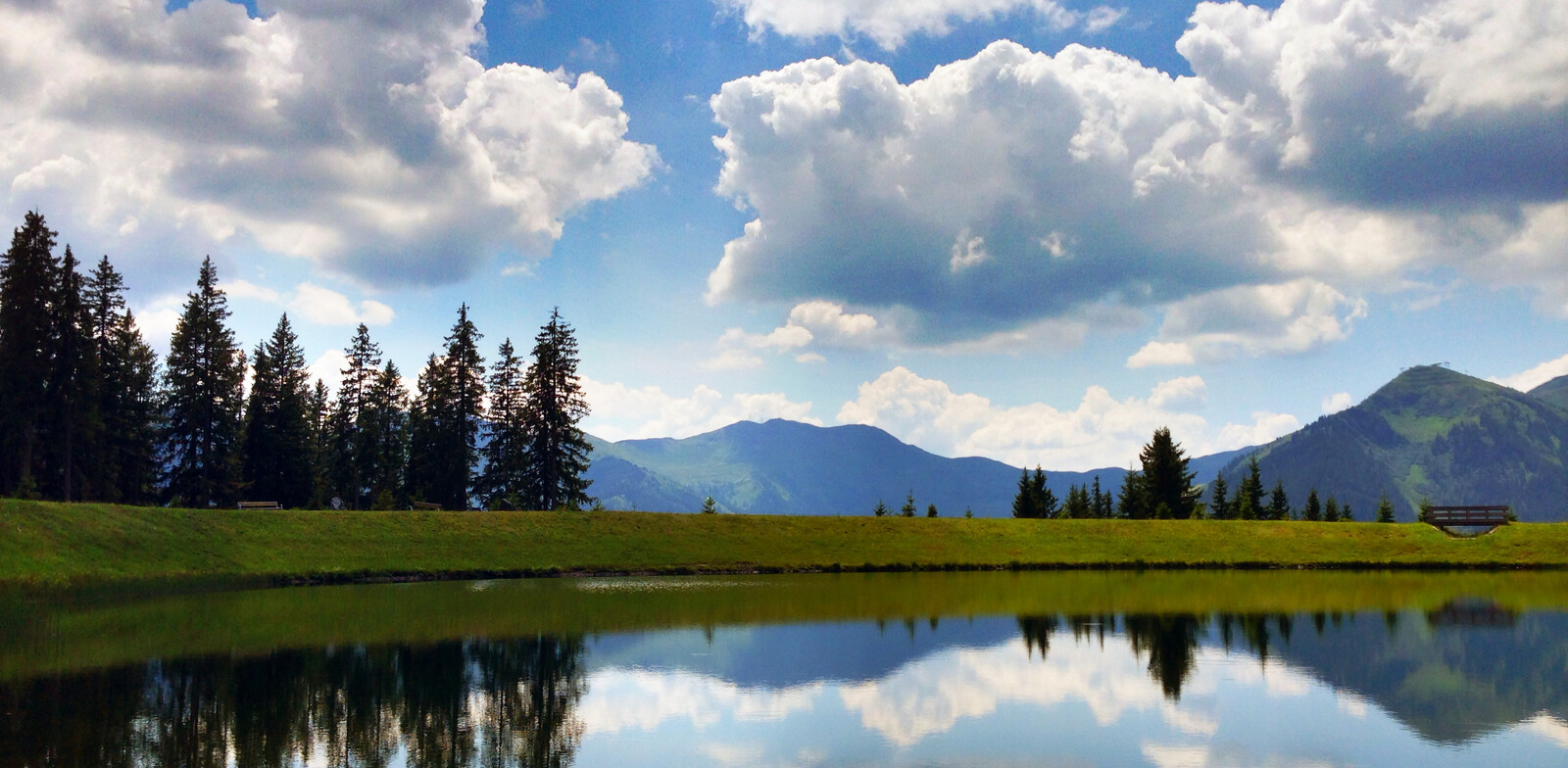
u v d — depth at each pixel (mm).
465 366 87812
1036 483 113625
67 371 66500
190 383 75750
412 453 88688
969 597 50375
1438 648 34844
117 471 73250
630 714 24688
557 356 89000
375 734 22562
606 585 55656
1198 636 37562
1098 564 68438
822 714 24719
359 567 58156
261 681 28328
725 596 50500
